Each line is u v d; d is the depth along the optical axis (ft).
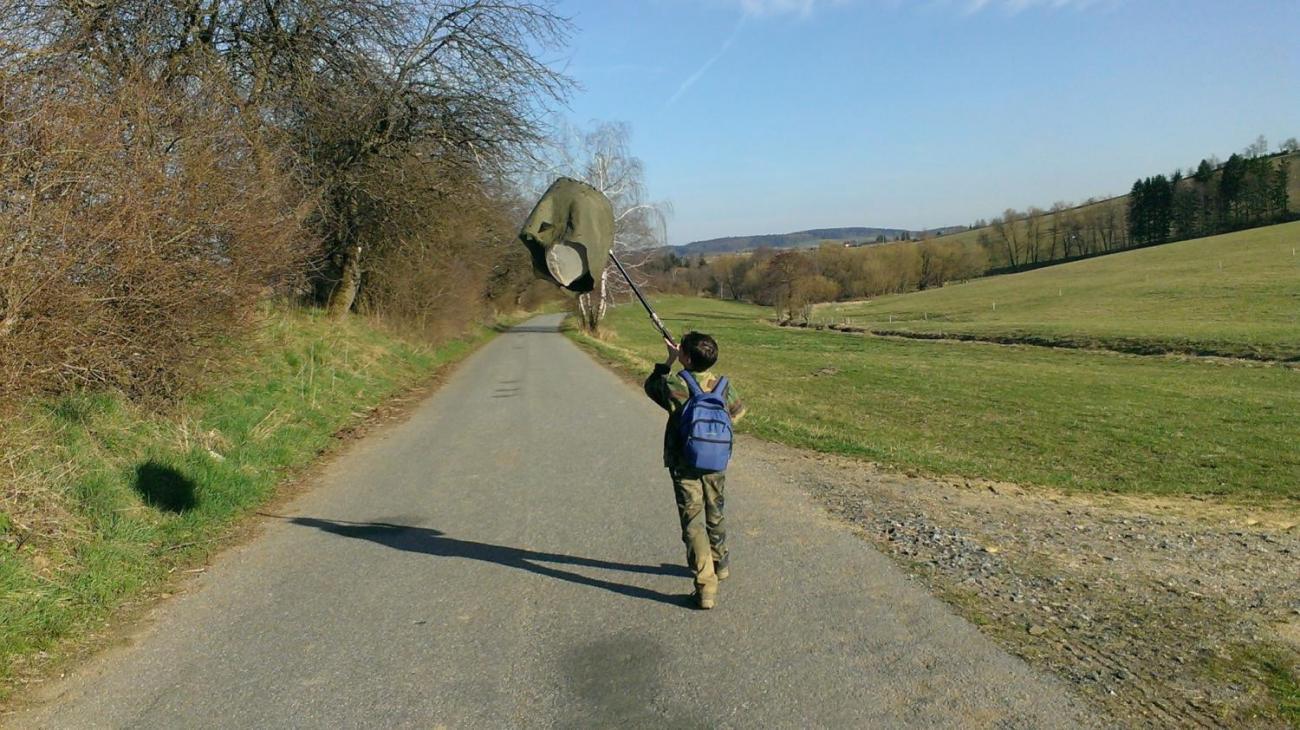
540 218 16.42
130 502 20.86
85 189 21.76
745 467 28.94
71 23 32.94
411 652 14.30
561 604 16.38
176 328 26.30
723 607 15.81
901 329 180.24
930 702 11.81
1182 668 12.80
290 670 13.70
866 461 31.32
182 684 13.25
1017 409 61.93
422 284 90.17
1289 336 114.42
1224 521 26.00
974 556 18.67
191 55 43.68
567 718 11.81
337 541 21.22
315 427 37.17
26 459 19.07
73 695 12.94
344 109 56.03
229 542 21.24
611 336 144.46
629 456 31.89
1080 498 28.60
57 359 21.24
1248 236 300.40
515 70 61.41
